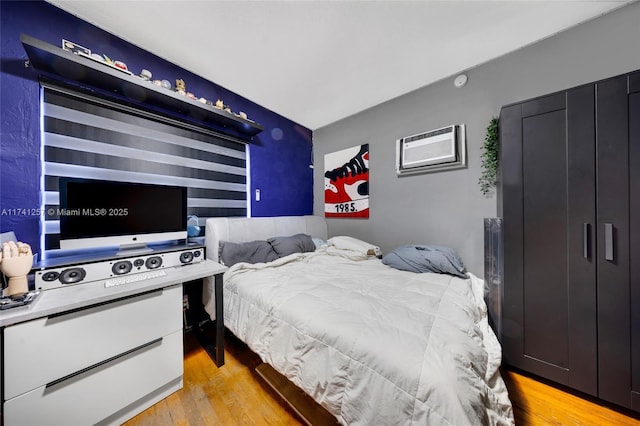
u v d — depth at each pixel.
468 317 1.15
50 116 1.43
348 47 1.79
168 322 1.36
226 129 2.39
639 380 1.19
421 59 1.94
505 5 1.44
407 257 2.04
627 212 1.22
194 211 2.15
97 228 1.45
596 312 1.30
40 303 1.01
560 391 1.39
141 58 1.79
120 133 1.71
